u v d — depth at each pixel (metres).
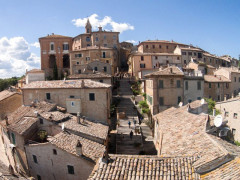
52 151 20.17
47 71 72.19
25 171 23.78
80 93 32.47
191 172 9.80
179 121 17.64
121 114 39.88
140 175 10.15
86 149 19.81
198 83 40.75
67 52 78.75
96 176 10.34
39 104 30.88
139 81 58.88
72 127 23.59
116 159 11.50
